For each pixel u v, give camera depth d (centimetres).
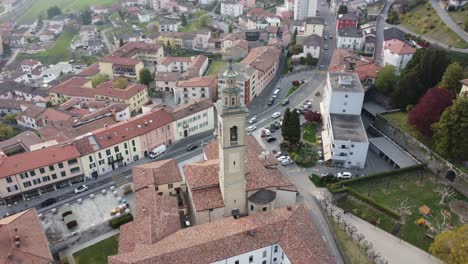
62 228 9725
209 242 7544
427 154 11319
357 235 9012
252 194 9056
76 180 11631
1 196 10575
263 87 17512
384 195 10362
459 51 15900
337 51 18775
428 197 10262
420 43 17350
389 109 14512
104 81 19888
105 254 8806
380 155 12419
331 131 11862
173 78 18850
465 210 9756
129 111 15788
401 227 9338
